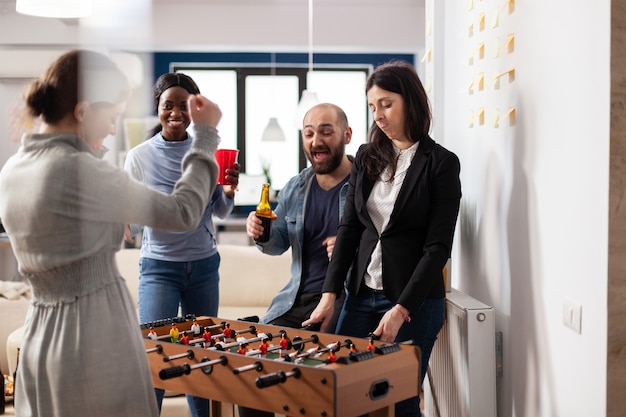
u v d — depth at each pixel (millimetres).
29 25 7293
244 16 7695
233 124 8586
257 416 2773
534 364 2662
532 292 2674
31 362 1890
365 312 2828
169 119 2754
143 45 1989
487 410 2992
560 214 2391
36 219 1829
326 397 2016
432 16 4105
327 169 3072
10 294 4191
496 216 3119
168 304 3086
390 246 2752
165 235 3076
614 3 1991
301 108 4840
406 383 2266
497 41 3047
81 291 1866
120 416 1895
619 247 2020
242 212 8234
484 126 3307
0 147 7160
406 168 2785
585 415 2205
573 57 2266
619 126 2002
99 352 1864
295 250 3146
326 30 7750
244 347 2465
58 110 1853
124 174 1888
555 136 2428
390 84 2736
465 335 3000
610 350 2033
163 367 2395
